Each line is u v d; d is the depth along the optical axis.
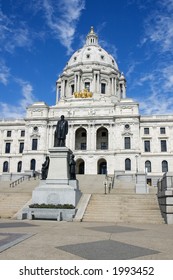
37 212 23.61
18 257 9.12
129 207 26.11
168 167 83.38
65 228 17.31
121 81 116.12
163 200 23.64
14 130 93.19
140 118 87.94
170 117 87.25
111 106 85.38
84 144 89.25
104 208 25.89
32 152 83.25
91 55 116.25
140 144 85.06
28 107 87.50
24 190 44.88
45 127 85.25
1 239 12.36
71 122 84.81
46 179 27.52
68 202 25.84
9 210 26.47
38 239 12.68
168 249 10.87
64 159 27.94
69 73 113.94
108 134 83.81
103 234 14.77
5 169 90.38
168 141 85.50
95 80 107.38
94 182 53.69
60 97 111.00
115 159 80.38
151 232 16.08
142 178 51.53
